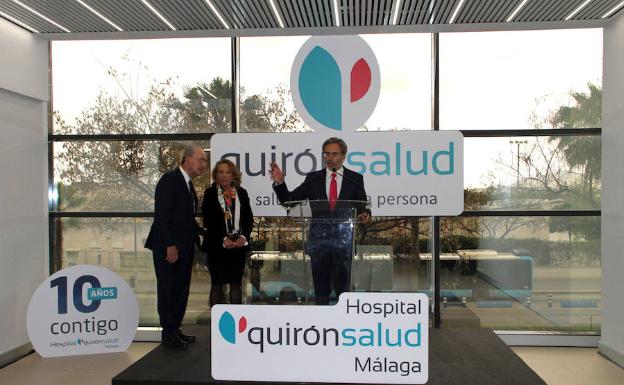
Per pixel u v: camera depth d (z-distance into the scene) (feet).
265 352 9.57
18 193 17.53
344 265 11.50
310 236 11.57
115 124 19.51
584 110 18.39
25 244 17.89
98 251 19.57
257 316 9.55
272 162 17.01
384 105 19.04
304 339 9.50
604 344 17.21
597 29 18.22
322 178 16.14
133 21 17.06
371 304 9.37
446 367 11.93
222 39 19.20
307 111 16.83
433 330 15.10
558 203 18.56
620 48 16.37
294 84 16.80
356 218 11.86
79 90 19.48
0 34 16.28
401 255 18.97
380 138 16.69
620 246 16.24
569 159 18.44
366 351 9.39
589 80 18.34
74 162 19.51
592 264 18.47
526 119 18.61
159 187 14.79
